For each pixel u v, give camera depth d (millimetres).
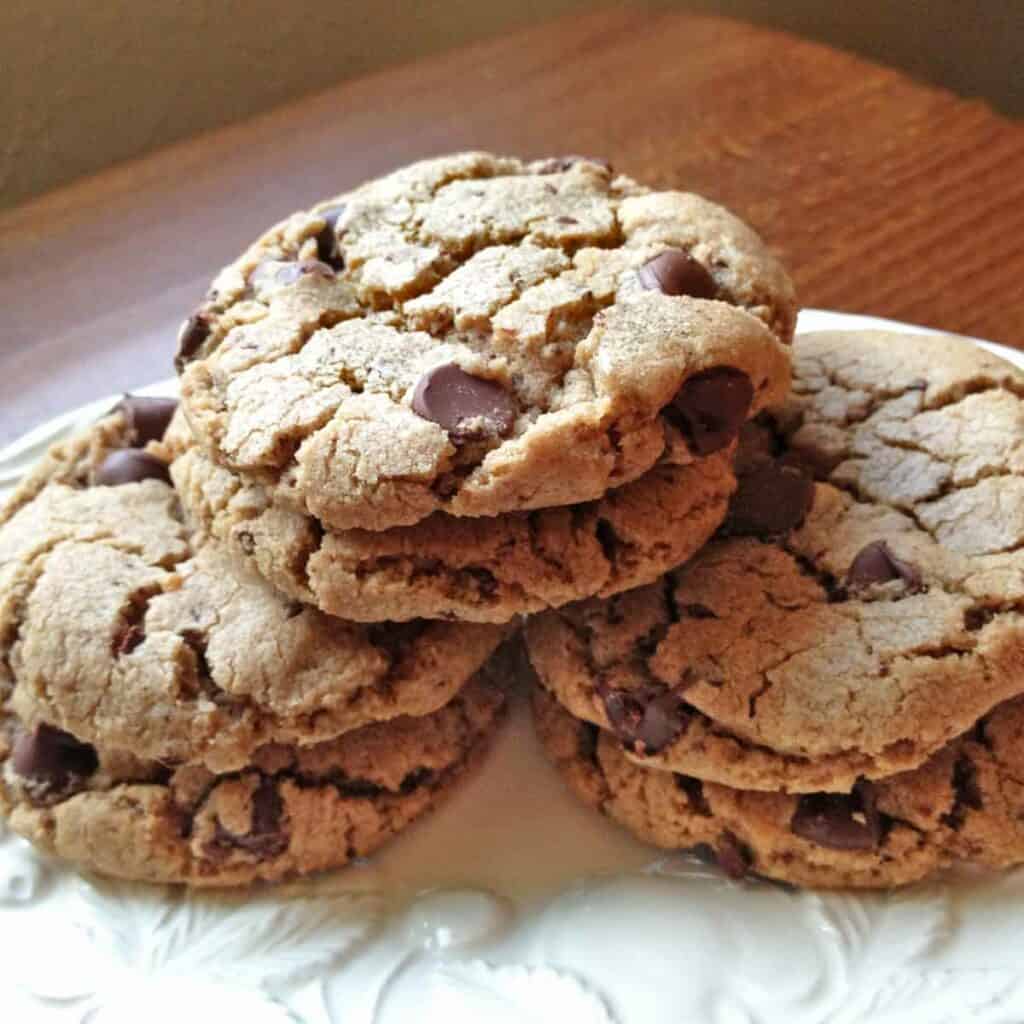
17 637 177
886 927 160
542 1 445
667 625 172
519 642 200
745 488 179
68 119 377
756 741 165
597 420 152
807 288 288
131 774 174
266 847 171
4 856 174
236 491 169
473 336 167
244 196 333
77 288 303
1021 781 165
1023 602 163
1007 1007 147
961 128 337
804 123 345
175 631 170
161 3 375
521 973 159
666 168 332
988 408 186
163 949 163
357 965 162
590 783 180
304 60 412
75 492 195
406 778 179
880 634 163
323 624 169
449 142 350
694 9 464
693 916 164
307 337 174
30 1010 155
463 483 154
